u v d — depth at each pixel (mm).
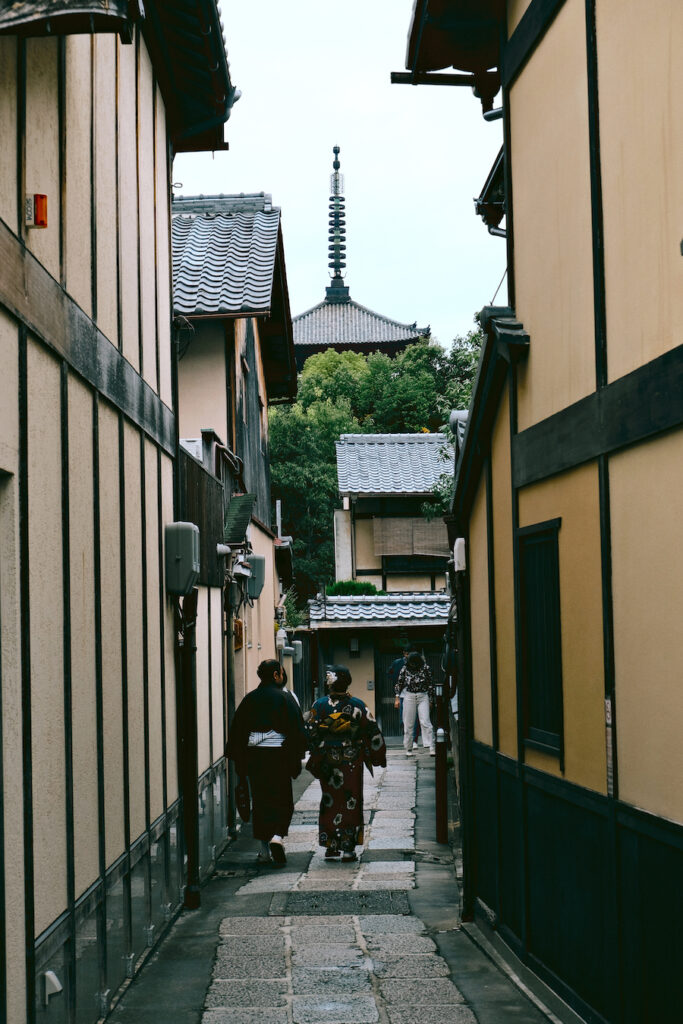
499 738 6934
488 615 7250
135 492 6770
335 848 9758
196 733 8156
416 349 48000
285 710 9875
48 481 4543
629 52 4492
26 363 4164
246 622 14523
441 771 10688
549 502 5754
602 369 4855
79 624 5090
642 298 4375
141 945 6430
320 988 5930
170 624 7988
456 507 8023
